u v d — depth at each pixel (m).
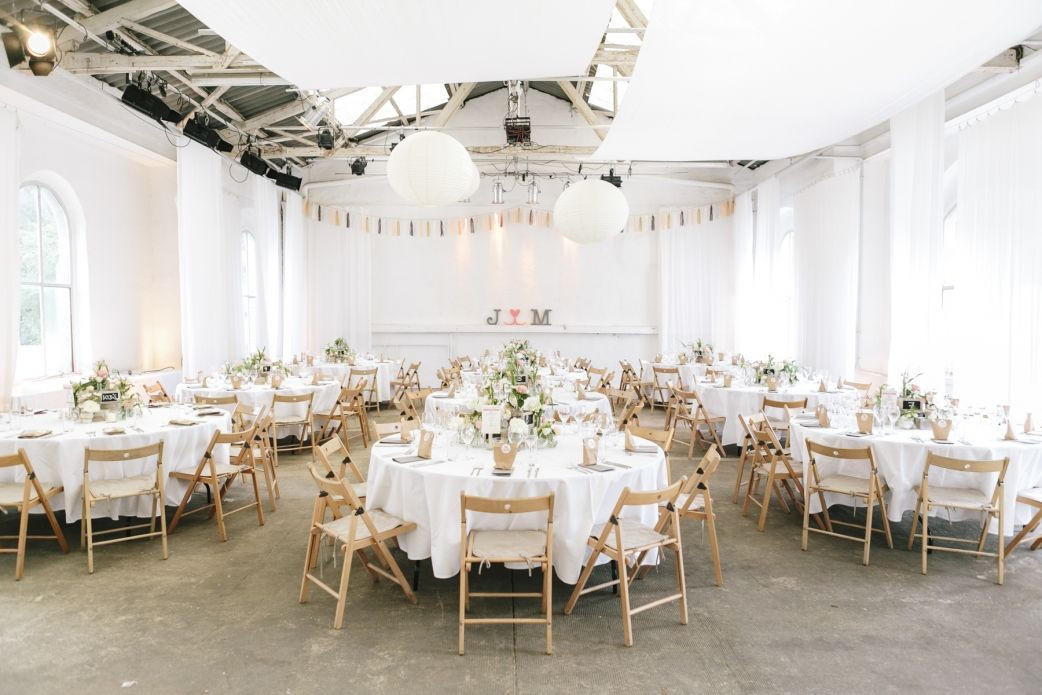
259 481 6.26
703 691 2.82
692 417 7.52
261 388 7.42
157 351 8.84
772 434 4.87
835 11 3.70
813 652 3.14
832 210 8.80
